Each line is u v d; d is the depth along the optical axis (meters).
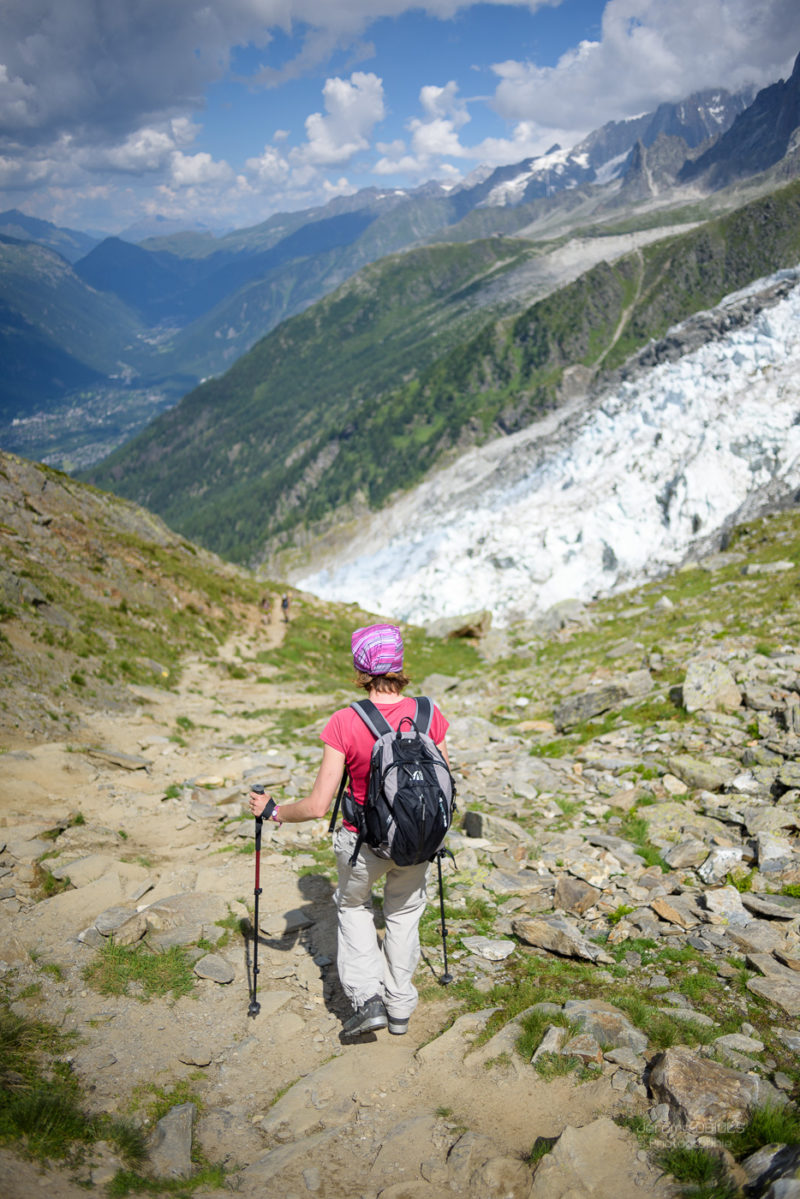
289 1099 3.68
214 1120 3.56
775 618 18.52
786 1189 2.42
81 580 23.48
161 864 7.06
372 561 151.38
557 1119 3.36
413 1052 4.05
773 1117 3.00
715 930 5.29
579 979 4.69
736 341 101.38
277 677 23.95
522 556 83.50
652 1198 2.76
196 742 13.57
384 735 3.76
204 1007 4.57
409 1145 3.27
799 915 5.33
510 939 5.43
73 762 10.12
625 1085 3.48
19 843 7.02
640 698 13.66
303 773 11.29
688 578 34.72
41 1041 4.05
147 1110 3.58
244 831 8.10
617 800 8.80
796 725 10.05
